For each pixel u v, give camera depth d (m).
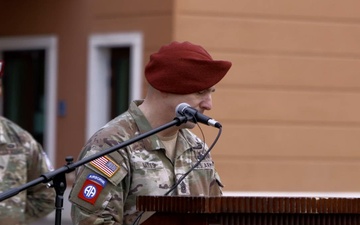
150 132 8.46
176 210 7.57
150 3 21.16
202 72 9.01
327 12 21.92
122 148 8.68
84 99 22.81
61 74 23.48
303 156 21.78
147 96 9.23
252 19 21.28
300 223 7.56
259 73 21.34
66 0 23.30
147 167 8.95
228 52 21.08
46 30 23.83
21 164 11.72
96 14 22.48
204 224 7.52
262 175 21.42
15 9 24.67
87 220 8.65
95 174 8.71
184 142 9.28
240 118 21.20
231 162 21.11
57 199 8.33
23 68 24.80
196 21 20.80
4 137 11.68
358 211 7.55
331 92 22.03
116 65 22.42
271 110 21.47
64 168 8.30
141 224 7.73
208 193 9.37
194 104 9.07
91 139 8.95
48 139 23.81
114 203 8.73
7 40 24.89
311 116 21.86
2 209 11.48
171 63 9.01
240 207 7.43
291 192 21.70
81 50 22.92
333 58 22.02
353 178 22.23
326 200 7.50
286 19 21.56
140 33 21.36
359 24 22.20
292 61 21.64
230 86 21.16
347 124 22.19
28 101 24.67
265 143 21.42
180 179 8.93
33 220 12.27
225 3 21.00
